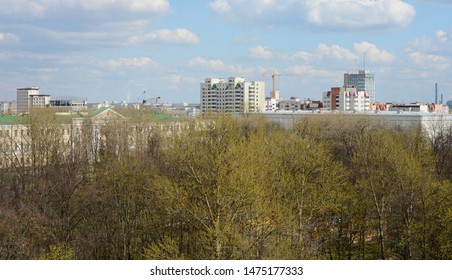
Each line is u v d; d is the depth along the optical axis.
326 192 78.50
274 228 60.03
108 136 145.38
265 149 79.06
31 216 78.06
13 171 118.12
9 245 71.44
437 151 121.00
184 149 69.12
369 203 83.81
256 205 58.91
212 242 56.88
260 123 134.25
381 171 81.50
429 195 73.31
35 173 113.62
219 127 67.56
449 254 65.88
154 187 74.19
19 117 178.38
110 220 85.00
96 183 92.50
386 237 84.56
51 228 79.00
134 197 85.38
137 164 89.25
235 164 60.88
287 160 80.38
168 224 76.81
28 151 139.50
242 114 159.12
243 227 58.38
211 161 61.12
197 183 61.84
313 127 129.38
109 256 83.44
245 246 55.31
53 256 68.06
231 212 58.66
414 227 71.62
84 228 85.25
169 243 66.31
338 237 83.81
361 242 88.38
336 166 86.12
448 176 107.81
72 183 89.81
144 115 181.25
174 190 64.12
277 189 72.25
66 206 84.06
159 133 140.12
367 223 83.31
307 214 77.19
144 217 86.69
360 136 123.50
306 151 83.00
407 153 88.44
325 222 81.00
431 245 71.12
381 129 140.00
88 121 165.38
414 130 156.50
